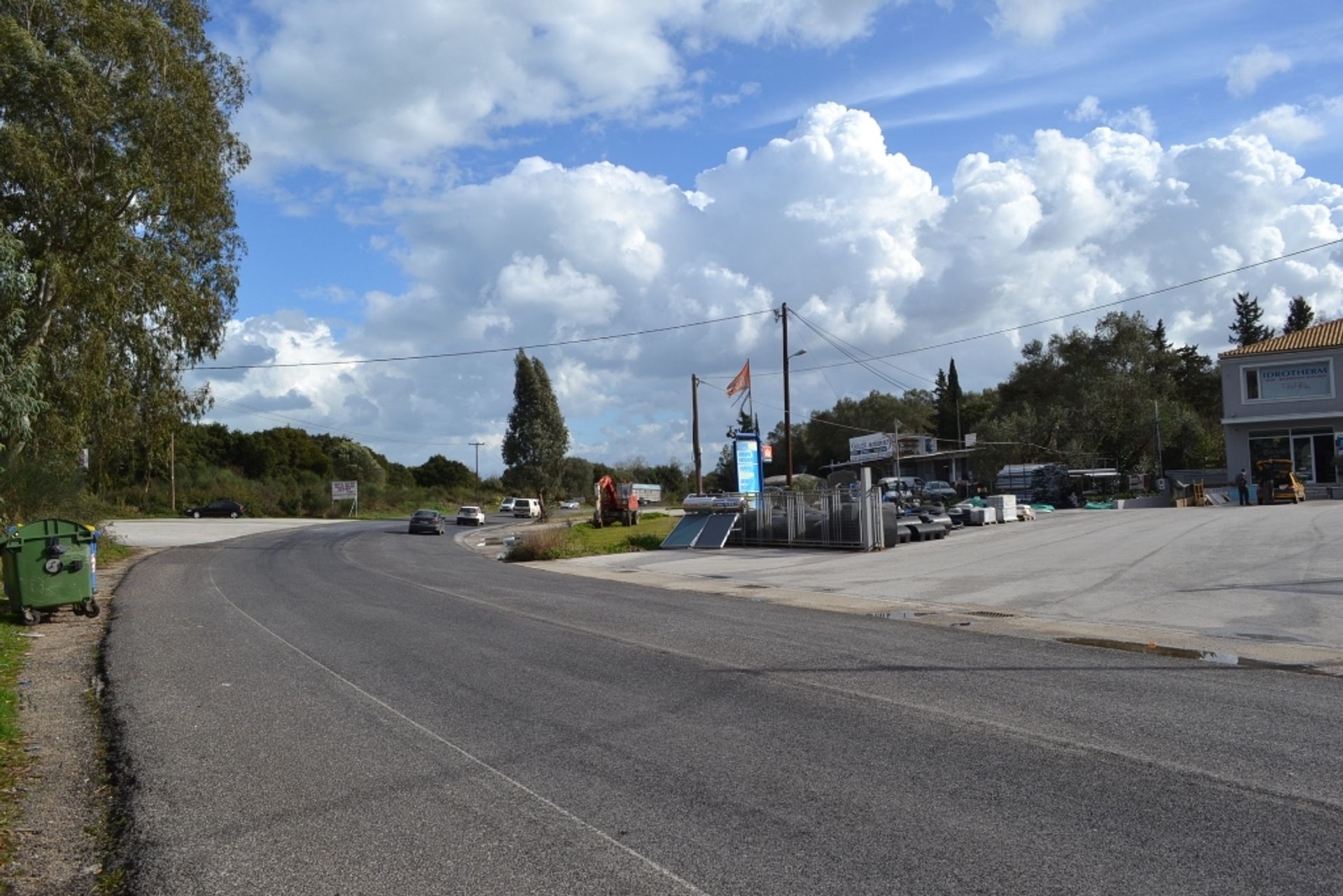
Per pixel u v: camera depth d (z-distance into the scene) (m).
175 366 28.30
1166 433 63.03
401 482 115.88
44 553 14.21
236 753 7.01
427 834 5.28
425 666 10.27
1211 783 5.82
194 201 26.34
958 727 7.29
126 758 6.96
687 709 8.03
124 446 28.52
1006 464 64.88
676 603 16.50
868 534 27.09
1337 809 5.33
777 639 11.91
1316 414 42.88
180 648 11.83
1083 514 42.28
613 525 46.03
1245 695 8.34
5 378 18.23
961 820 5.27
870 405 96.44
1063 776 6.03
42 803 6.19
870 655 10.55
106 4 24.83
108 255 24.41
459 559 31.56
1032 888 4.36
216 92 27.98
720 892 4.42
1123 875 4.48
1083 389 70.19
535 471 72.75
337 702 8.59
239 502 73.44
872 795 5.73
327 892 4.56
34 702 9.16
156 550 34.41
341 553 33.59
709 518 32.25
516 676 9.63
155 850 5.16
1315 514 29.58
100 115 23.55
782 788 5.90
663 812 5.52
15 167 21.84
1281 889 4.30
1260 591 15.09
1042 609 14.78
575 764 6.52
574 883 4.57
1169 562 19.64
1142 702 8.05
